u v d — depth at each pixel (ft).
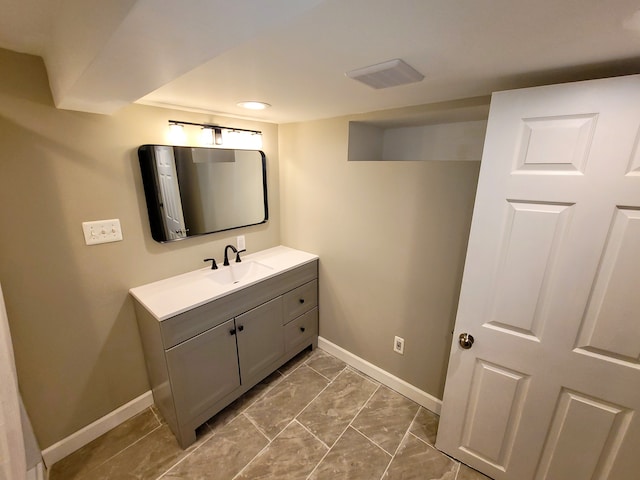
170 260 6.27
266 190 7.80
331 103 5.22
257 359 6.63
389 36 2.48
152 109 5.54
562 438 4.17
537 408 4.25
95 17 2.18
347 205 6.84
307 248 8.02
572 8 1.95
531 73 3.51
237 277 7.08
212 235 6.95
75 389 5.29
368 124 6.81
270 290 6.60
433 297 5.90
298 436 5.73
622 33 2.35
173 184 5.93
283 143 7.84
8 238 4.27
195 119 6.16
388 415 6.23
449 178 5.25
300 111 6.00
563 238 3.62
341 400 6.61
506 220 3.94
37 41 3.73
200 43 2.14
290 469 5.12
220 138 6.53
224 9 1.64
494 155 3.86
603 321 3.57
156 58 2.45
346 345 7.77
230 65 3.27
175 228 6.09
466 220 5.21
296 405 6.47
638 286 3.31
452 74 3.54
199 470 5.08
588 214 3.42
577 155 3.37
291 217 8.17
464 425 5.01
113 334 5.62
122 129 5.21
